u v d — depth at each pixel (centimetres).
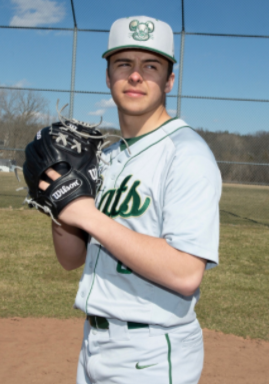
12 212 982
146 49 129
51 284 486
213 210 116
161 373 123
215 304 441
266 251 704
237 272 571
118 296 128
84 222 111
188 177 117
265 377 290
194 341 133
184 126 137
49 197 113
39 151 119
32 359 303
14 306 412
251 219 1101
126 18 132
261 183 1130
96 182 120
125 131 146
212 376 287
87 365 135
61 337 346
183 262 110
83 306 134
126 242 108
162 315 124
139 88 132
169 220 115
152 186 126
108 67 146
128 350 126
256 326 386
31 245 674
